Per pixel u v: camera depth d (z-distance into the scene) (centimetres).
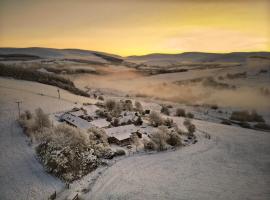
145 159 6147
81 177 4912
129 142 6969
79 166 5091
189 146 7438
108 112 9369
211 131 9219
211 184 5125
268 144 7894
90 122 8044
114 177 5088
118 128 7481
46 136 5862
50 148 5294
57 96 11525
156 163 5978
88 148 5750
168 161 6156
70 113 8606
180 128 9169
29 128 6638
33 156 5434
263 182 5316
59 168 4859
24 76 14612
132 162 5891
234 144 7844
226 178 5444
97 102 11344
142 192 4609
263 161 6506
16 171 4869
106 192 4522
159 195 4553
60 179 4741
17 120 7412
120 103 11106
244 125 11050
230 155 6875
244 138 8469
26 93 10750
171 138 7331
